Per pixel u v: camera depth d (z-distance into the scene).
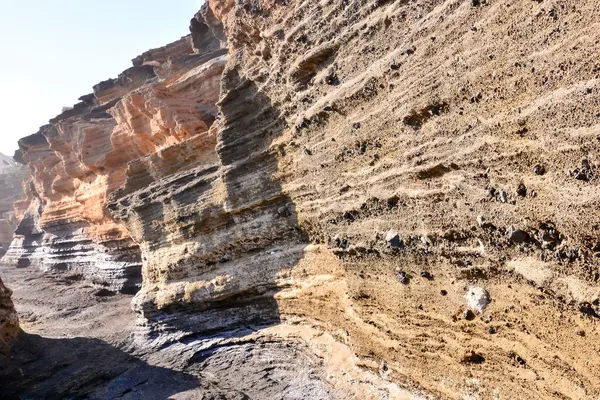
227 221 14.74
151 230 17.75
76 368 15.43
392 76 8.18
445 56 7.00
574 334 5.48
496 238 6.41
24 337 18.45
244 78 13.62
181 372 14.10
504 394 6.62
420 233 7.84
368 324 9.69
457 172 6.96
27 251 43.62
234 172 13.87
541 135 5.44
